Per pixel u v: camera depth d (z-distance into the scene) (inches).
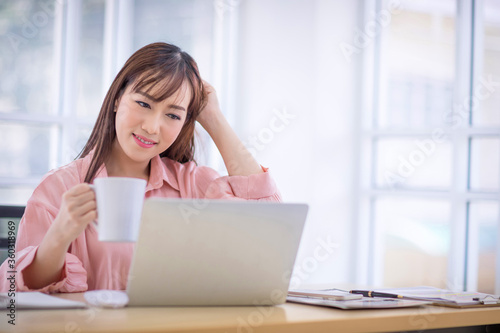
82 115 132.0
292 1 136.4
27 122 128.0
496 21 123.6
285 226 41.3
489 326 47.3
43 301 39.3
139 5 135.3
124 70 57.3
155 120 55.7
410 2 139.1
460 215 127.6
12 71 127.2
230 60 139.3
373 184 145.1
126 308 39.6
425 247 135.1
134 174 61.1
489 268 122.4
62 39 130.6
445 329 43.8
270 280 42.2
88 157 59.6
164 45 58.2
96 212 42.0
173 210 38.4
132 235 39.4
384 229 143.3
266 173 62.8
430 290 52.4
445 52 132.6
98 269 55.6
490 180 123.4
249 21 136.1
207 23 139.2
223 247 40.2
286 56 136.1
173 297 40.6
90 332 30.7
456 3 130.0
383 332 38.9
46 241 44.0
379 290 50.9
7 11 126.3
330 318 37.1
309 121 138.1
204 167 67.9
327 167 140.9
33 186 128.4
